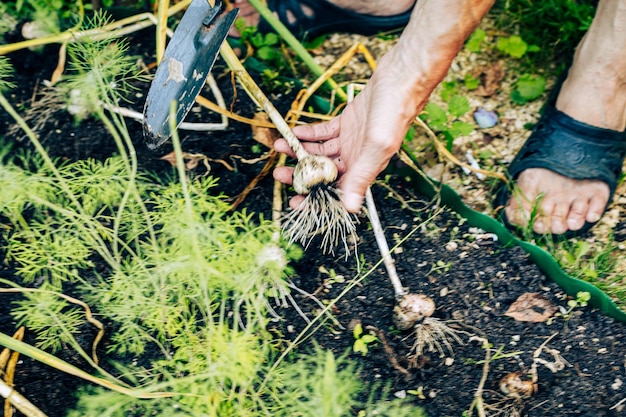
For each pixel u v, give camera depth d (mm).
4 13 1083
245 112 1021
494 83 1075
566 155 929
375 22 1094
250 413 773
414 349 834
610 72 900
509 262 893
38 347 831
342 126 881
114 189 889
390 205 947
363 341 834
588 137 925
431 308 833
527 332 849
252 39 1067
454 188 984
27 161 940
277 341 842
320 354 793
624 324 847
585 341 842
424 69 780
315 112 1029
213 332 790
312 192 832
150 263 842
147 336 818
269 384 805
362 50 992
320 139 906
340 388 780
